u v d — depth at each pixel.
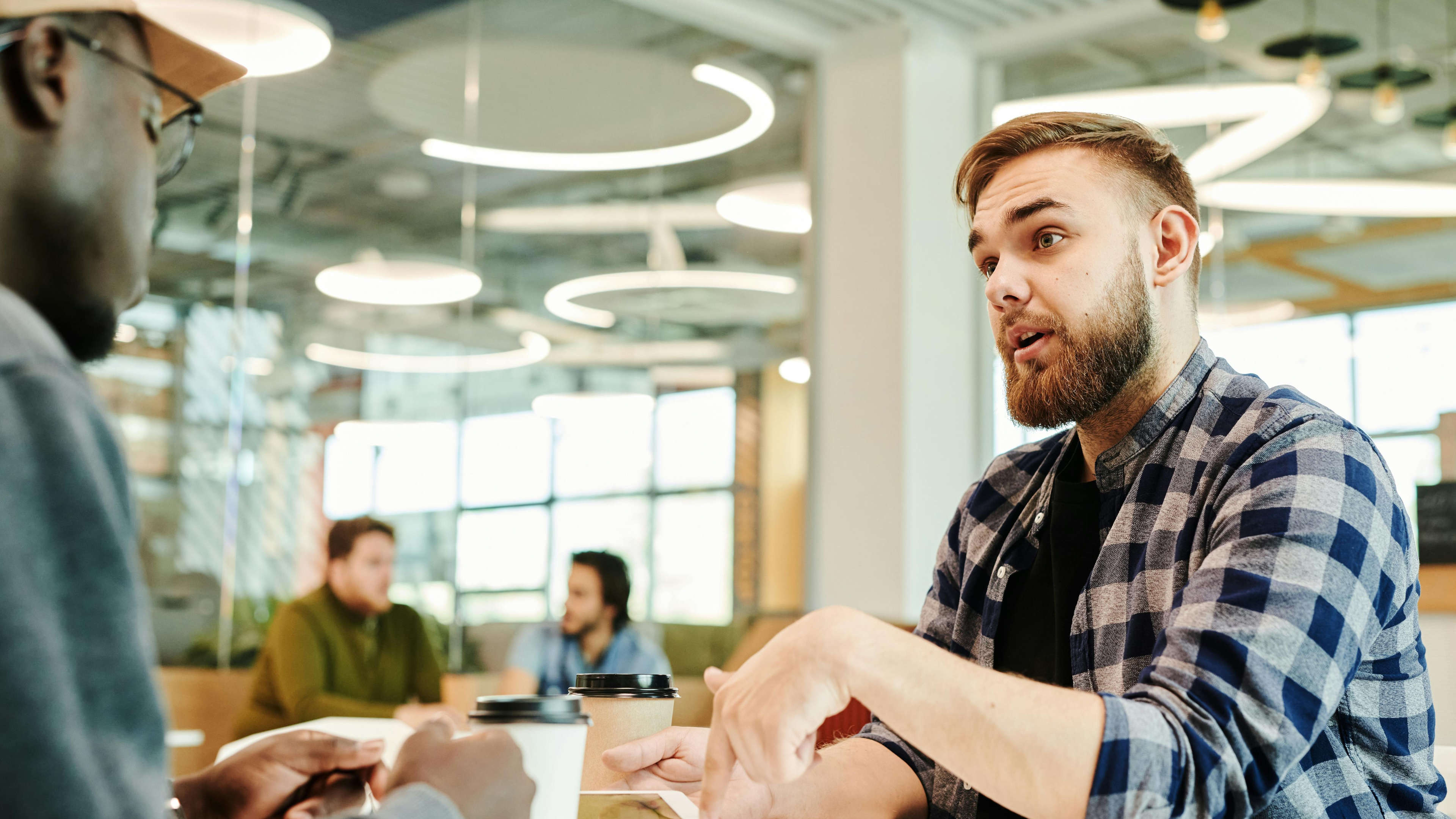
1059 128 1.16
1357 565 0.90
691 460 5.81
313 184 5.53
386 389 5.59
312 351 5.50
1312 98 5.12
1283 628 0.84
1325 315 4.99
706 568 5.72
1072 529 1.21
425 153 5.70
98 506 0.56
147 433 5.17
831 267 5.71
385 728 2.59
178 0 5.13
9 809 0.52
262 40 5.35
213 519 5.26
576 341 5.81
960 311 5.63
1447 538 4.39
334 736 0.90
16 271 0.66
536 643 5.51
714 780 0.84
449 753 0.69
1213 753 0.79
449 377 5.66
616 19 5.67
